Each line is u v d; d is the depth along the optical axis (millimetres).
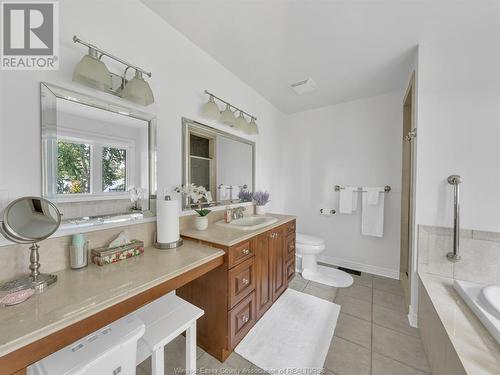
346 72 2057
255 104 2496
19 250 875
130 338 814
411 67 1927
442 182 1559
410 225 1844
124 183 1262
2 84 868
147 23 1354
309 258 2562
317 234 3023
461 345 941
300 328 1594
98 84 1104
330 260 2920
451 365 958
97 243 1119
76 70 985
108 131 1190
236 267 1345
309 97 2645
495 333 961
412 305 1653
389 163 2516
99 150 1154
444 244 1563
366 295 2074
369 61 1865
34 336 590
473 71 1466
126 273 957
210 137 1896
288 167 3223
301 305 1890
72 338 675
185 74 1617
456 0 1224
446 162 1547
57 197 996
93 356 721
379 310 1826
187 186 1591
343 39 1588
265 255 1726
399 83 2256
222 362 1294
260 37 1591
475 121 1468
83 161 1090
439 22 1392
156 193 1414
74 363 696
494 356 878
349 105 2764
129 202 1283
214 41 1647
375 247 2617
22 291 759
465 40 1479
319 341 1467
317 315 1750
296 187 3180
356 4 1268
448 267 1560
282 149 3209
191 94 1673
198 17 1411
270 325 1622
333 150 2885
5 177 862
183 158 1618
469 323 1081
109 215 1184
